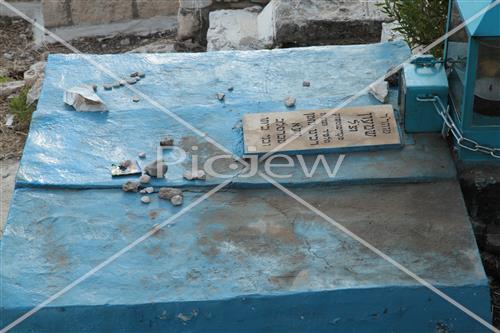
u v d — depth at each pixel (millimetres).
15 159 5762
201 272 3850
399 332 3795
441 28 5219
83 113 4805
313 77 5105
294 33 6426
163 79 5129
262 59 5312
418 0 5254
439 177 4285
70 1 7738
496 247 4344
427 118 4492
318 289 3732
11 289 3764
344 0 6543
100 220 4125
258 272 3840
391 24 6137
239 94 4965
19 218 4129
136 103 4902
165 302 3705
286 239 4008
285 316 3756
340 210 4164
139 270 3863
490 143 4270
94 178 4340
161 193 4250
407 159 4391
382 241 3977
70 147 4551
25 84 6523
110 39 7707
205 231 4062
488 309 3744
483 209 4324
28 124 6082
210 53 5387
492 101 4180
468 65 4055
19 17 8156
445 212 4113
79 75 5172
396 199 4207
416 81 4434
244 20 6883
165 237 4031
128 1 7777
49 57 5344
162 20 7848
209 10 7105
